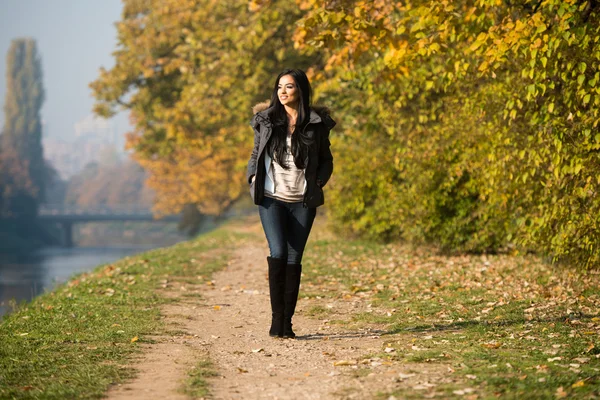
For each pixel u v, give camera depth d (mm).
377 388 6215
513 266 16922
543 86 11289
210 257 24859
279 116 8664
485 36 11742
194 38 32562
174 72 49062
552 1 10688
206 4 33656
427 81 16016
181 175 86688
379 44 14344
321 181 8750
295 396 6105
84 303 12359
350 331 9641
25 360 7555
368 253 22797
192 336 9297
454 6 12898
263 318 11016
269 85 32875
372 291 13961
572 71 11117
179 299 13312
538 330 8969
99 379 6691
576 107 11398
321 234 33781
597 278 13641
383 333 9344
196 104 32844
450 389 5984
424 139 19297
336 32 14172
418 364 7113
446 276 15570
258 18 25984
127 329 9633
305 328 10023
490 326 9391
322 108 8742
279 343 8672
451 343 8250
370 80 18625
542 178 14102
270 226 8812
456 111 17641
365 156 24703
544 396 5605
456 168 18266
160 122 54531
